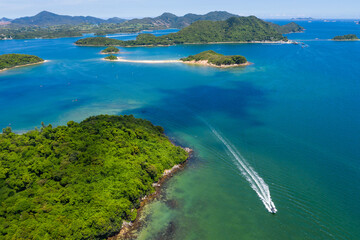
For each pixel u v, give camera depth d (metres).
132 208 63.69
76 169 71.62
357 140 99.38
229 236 57.00
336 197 68.81
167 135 110.75
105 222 55.84
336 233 57.72
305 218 62.03
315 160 86.75
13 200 58.66
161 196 70.19
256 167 83.94
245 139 104.12
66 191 62.50
